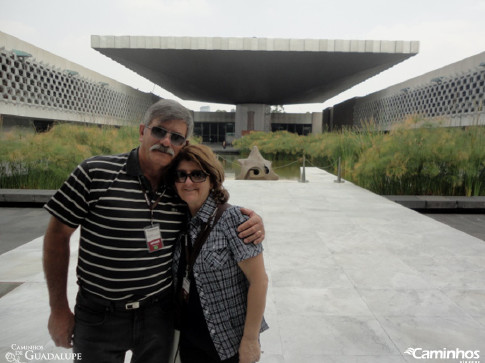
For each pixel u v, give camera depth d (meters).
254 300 1.21
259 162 11.26
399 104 27.61
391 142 9.05
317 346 2.26
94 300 1.27
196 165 1.18
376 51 26.11
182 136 1.19
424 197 7.59
